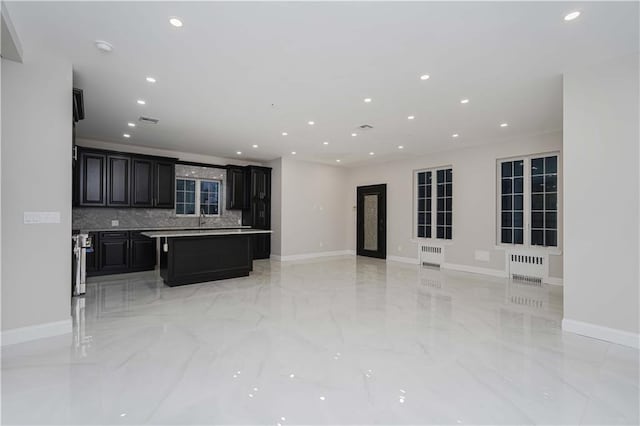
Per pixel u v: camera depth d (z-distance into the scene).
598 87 3.02
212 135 5.74
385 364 2.52
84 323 3.35
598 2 2.16
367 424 1.80
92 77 3.38
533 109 4.29
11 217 2.78
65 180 3.03
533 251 5.64
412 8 2.24
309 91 3.73
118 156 6.12
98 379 2.24
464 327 3.33
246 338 2.99
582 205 3.10
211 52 2.88
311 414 1.89
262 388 2.15
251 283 5.32
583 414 1.91
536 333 3.17
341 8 2.24
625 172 2.88
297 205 8.20
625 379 2.31
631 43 2.67
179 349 2.74
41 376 2.27
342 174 9.19
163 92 3.78
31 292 2.88
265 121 4.88
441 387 2.19
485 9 2.24
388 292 4.78
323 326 3.33
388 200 8.19
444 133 5.50
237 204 7.91
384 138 5.87
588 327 3.07
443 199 7.13
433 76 3.33
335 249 9.02
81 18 2.39
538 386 2.21
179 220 7.22
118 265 5.98
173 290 4.80
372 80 3.43
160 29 2.53
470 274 6.22
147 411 1.89
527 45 2.72
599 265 3.01
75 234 4.77
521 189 5.95
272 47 2.78
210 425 1.77
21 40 2.70
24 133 2.82
